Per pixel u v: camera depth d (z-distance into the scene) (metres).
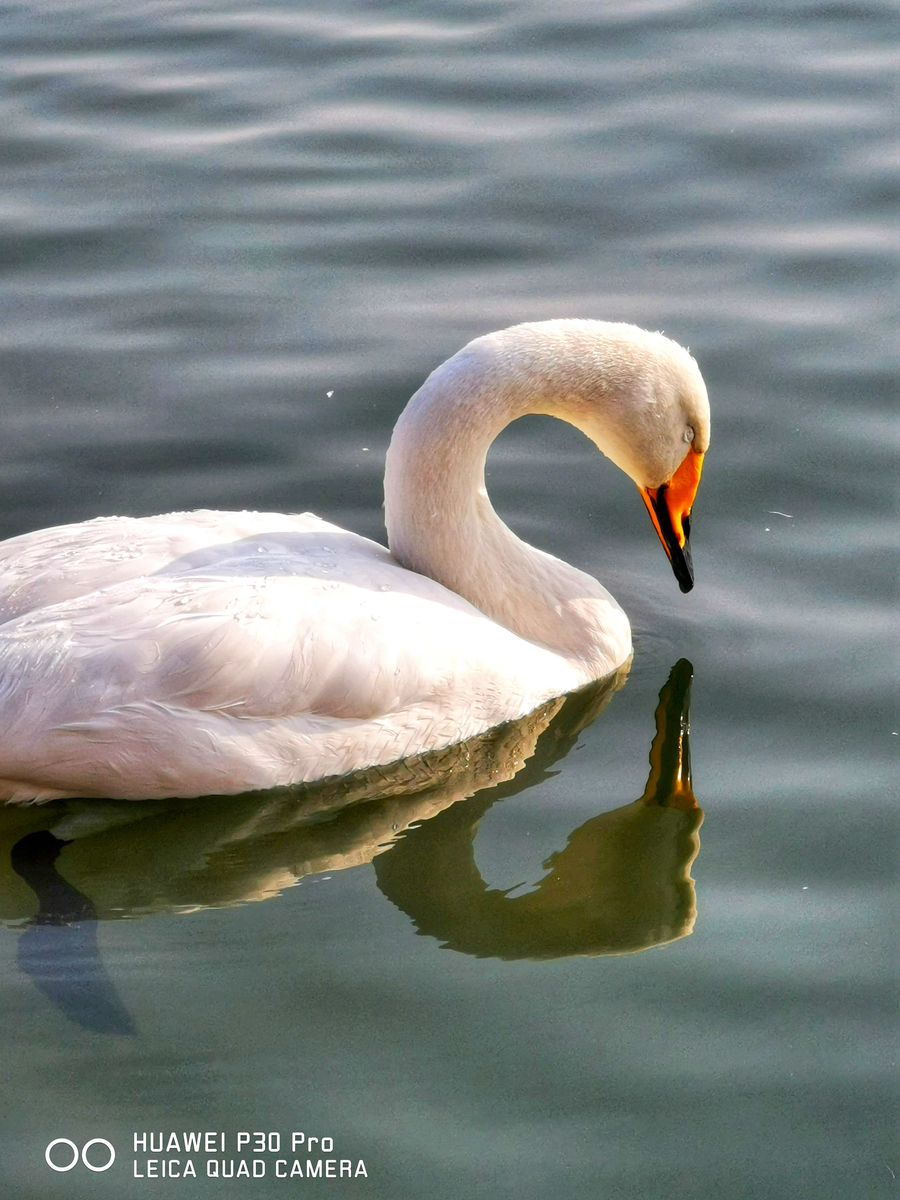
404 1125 8.42
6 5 23.52
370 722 10.92
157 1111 8.51
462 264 17.28
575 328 12.01
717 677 12.23
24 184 18.81
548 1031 9.05
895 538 13.50
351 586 11.06
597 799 11.17
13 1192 8.06
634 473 12.51
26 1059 8.84
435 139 19.48
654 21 22.00
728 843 10.56
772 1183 8.09
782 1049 8.89
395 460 11.88
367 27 22.34
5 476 14.25
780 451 14.56
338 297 16.83
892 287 16.67
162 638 10.29
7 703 10.09
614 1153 8.26
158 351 16.05
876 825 10.62
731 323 16.22
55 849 10.48
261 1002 9.28
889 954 9.53
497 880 10.42
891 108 19.56
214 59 21.55
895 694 11.85
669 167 18.78
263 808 10.80
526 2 22.92
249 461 14.55
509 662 11.62
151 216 18.19
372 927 9.98
